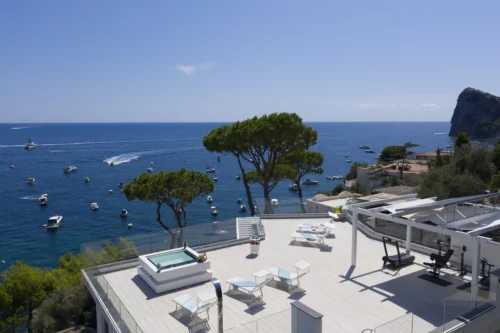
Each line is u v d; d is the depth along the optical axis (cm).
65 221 5919
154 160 13800
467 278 1417
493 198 1727
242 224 2078
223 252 1792
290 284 1394
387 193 3173
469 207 1597
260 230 2061
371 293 1312
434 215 1457
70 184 8906
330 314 1168
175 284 1394
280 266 1600
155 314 1206
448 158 3678
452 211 1523
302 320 934
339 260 1655
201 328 1112
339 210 2384
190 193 2519
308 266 1436
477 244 1161
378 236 1962
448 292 1306
